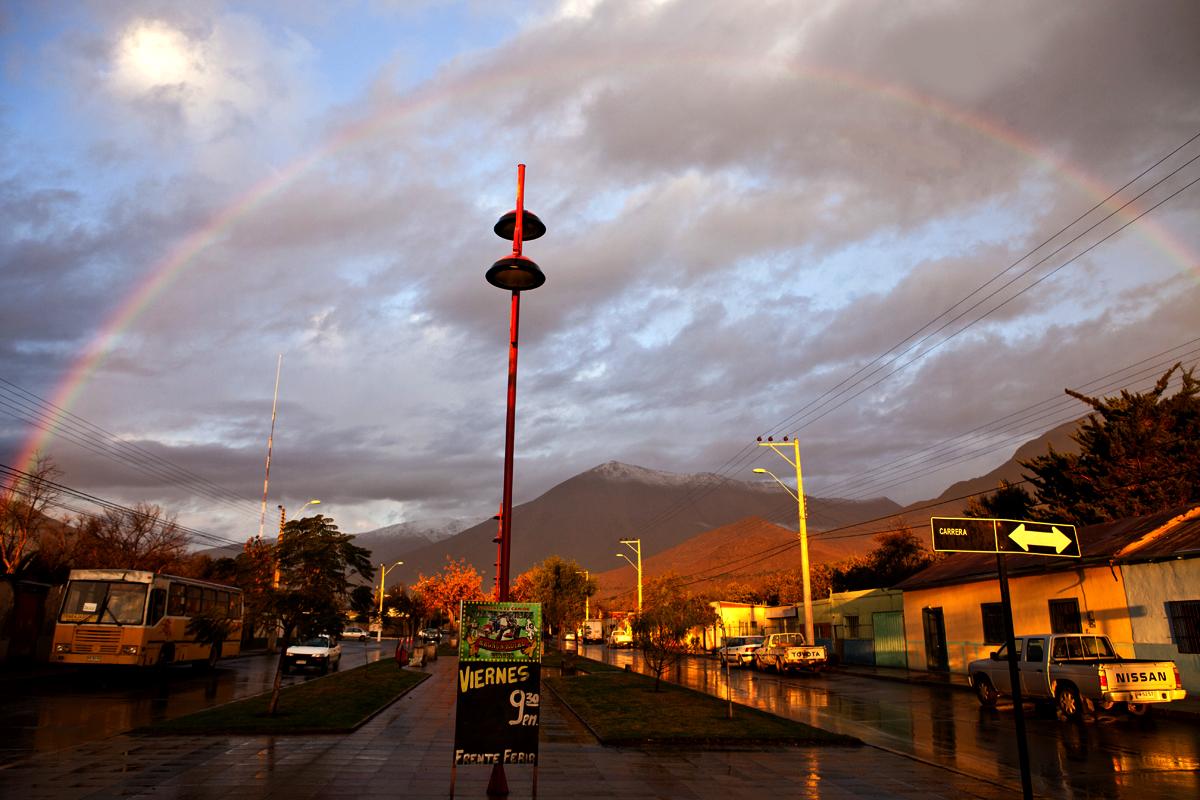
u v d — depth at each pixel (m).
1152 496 35.41
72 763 10.52
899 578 54.53
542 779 10.18
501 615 9.06
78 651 23.27
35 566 34.69
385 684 23.39
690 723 15.49
